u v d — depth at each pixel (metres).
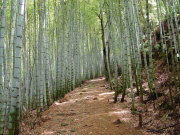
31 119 8.91
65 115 8.80
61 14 15.05
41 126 7.60
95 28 27.70
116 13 13.34
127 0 9.25
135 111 7.95
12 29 7.80
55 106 10.75
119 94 11.84
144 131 6.03
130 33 10.18
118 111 8.39
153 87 9.47
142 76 12.32
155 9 12.66
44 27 11.51
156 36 13.27
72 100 11.90
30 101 12.33
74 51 18.50
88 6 19.41
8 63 7.80
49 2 14.84
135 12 9.90
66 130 6.88
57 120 8.19
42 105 10.09
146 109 7.70
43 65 11.23
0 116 5.68
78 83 19.20
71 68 16.81
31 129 7.33
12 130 5.07
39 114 9.35
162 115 6.71
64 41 15.70
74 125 7.36
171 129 5.61
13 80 5.12
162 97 8.07
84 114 8.66
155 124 6.29
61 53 14.33
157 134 5.65
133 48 10.68
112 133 6.25
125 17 9.09
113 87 14.64
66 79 15.72
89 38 28.77
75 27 17.98
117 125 6.82
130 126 6.60
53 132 6.80
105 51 19.89
